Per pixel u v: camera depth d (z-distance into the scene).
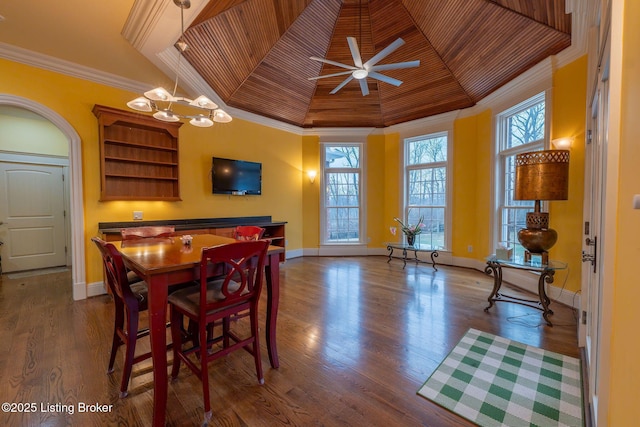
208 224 4.22
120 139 3.57
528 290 3.53
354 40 2.77
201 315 1.50
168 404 1.59
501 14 3.16
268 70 4.30
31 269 4.61
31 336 2.34
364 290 3.60
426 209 5.38
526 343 2.23
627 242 0.83
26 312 2.85
